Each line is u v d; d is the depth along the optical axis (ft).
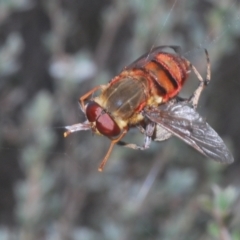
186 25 1.24
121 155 1.22
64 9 1.51
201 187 1.21
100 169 1.03
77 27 1.46
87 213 1.25
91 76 1.26
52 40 1.24
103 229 1.22
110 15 1.26
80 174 1.24
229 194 1.03
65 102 1.24
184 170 1.22
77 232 1.22
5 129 1.25
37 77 1.48
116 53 1.37
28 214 1.20
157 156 1.22
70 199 1.23
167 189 1.22
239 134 1.45
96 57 1.27
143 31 1.21
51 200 1.21
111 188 1.24
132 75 1.04
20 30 1.49
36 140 1.21
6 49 1.23
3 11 1.23
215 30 1.19
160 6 1.21
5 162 1.39
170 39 1.21
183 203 1.22
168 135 1.03
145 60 1.04
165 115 1.03
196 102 1.04
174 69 1.04
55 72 1.23
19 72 1.44
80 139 1.24
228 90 1.39
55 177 1.24
